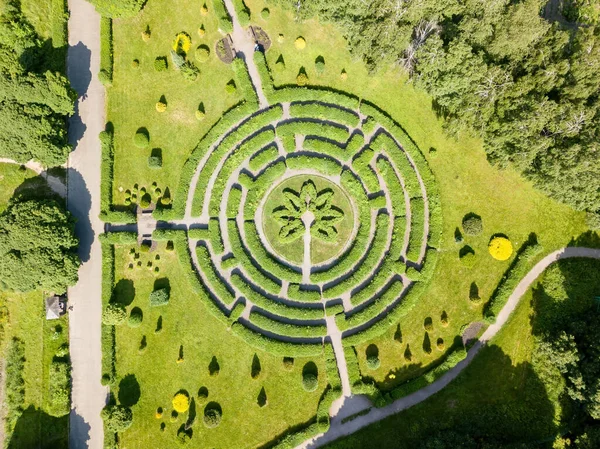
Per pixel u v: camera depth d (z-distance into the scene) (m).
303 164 52.81
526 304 51.41
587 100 43.66
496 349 50.94
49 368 49.97
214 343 51.34
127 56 53.09
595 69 41.25
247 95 52.66
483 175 52.78
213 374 50.62
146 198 52.06
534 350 50.12
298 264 52.88
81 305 51.38
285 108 53.16
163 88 53.16
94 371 50.81
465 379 50.62
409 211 53.06
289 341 51.50
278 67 53.06
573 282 50.59
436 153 52.91
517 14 40.66
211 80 53.03
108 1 49.50
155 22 53.25
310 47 52.94
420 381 50.25
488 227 52.25
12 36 47.66
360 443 49.94
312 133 53.12
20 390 49.91
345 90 53.19
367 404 50.81
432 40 43.78
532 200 52.38
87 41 53.09
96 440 50.25
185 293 51.81
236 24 53.22
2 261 45.47
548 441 47.12
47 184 51.97
